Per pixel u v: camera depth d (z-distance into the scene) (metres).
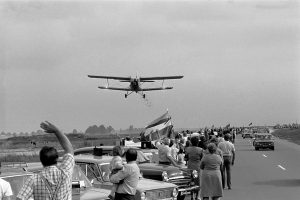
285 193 15.94
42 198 5.38
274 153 41.16
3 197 7.25
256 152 43.06
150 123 22.56
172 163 13.72
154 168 12.99
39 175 5.43
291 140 80.19
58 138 5.54
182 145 18.23
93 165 10.27
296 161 31.23
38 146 52.25
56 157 5.53
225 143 16.98
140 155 14.20
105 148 13.53
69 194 5.50
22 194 5.39
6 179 7.78
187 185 13.20
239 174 22.81
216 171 11.73
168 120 22.59
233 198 14.83
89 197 8.05
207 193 11.73
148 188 9.93
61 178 5.42
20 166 8.63
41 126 5.49
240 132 139.00
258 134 48.19
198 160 13.66
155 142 18.80
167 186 10.34
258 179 20.47
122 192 8.40
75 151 13.76
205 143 16.06
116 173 8.70
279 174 22.67
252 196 15.26
